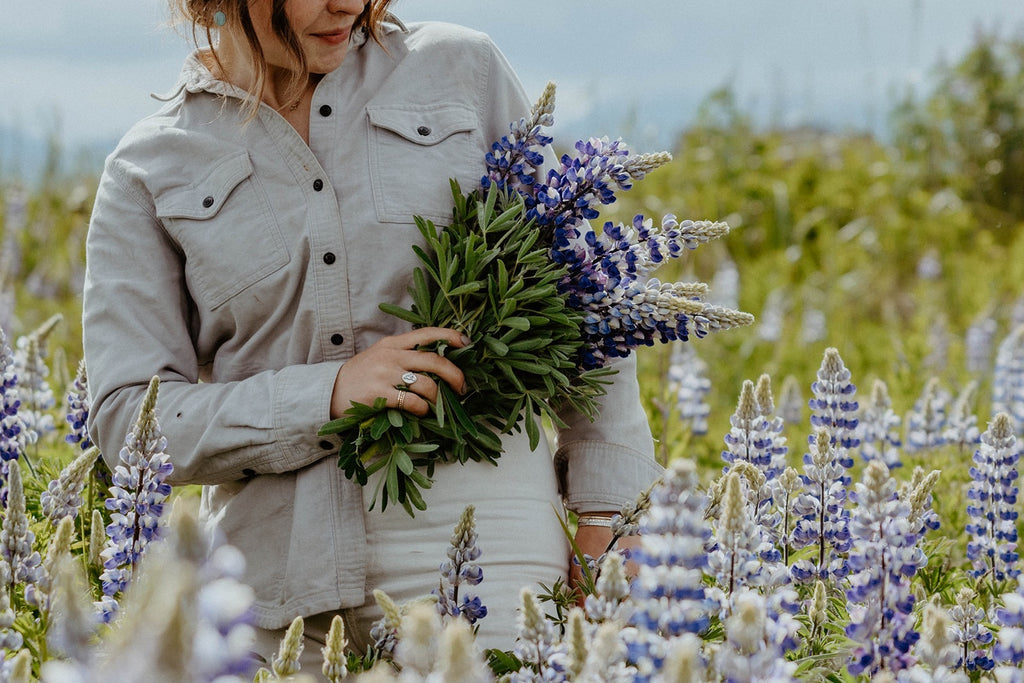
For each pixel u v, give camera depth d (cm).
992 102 1202
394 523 257
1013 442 294
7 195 926
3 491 305
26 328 704
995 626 261
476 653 198
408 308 265
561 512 286
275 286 262
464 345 254
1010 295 888
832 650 225
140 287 267
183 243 266
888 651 193
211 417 256
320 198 262
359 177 264
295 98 262
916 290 970
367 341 264
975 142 1206
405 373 248
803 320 850
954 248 1065
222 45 269
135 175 270
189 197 266
